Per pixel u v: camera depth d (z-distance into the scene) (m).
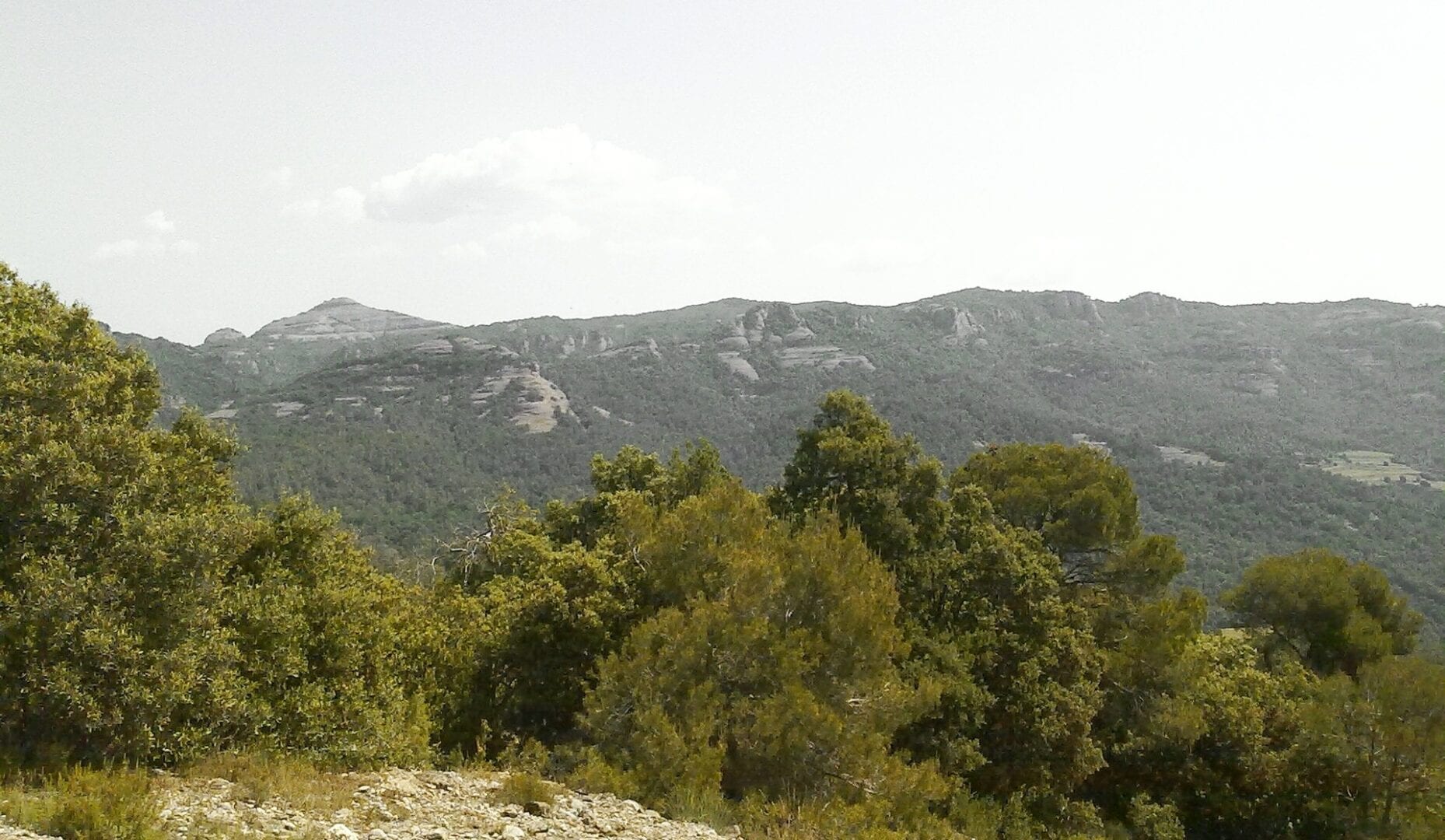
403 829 8.98
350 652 14.02
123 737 9.78
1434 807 25.19
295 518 14.83
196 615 10.81
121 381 13.25
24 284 12.85
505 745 17.12
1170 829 24.23
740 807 12.46
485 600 21.59
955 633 22.94
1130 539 31.27
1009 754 22.66
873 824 12.48
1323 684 27.53
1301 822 26.78
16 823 7.21
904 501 24.09
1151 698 26.91
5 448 9.84
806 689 14.64
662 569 18.19
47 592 9.35
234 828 7.96
